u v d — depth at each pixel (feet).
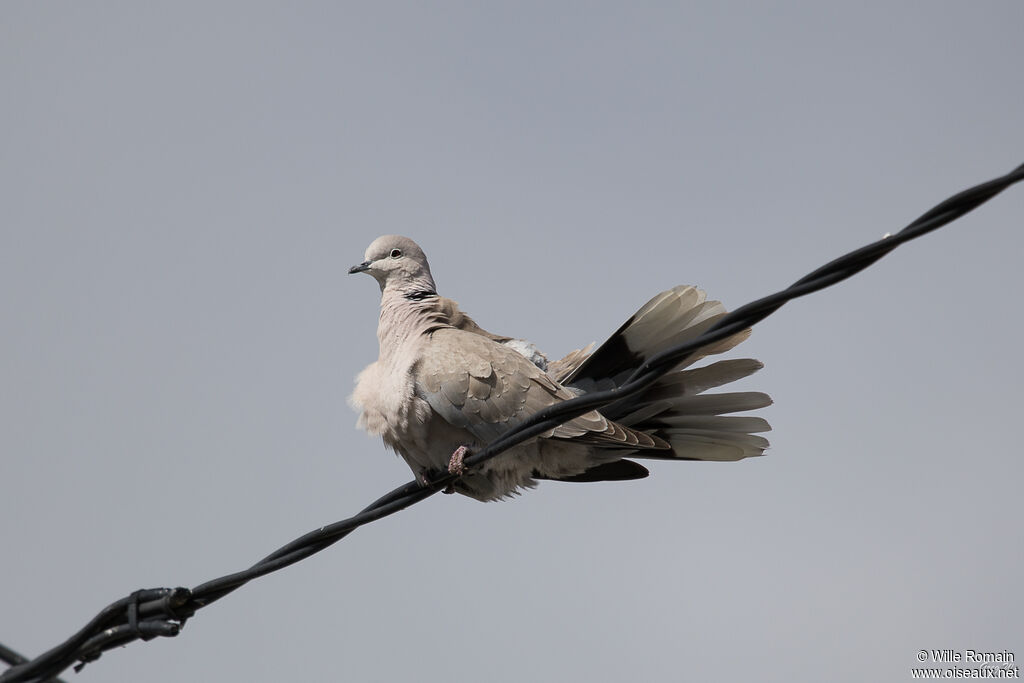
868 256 24.86
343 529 30.30
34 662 27.68
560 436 37.17
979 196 23.45
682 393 37.91
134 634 28.07
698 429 39.70
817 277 25.48
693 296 37.27
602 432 36.76
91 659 28.58
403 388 37.78
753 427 39.34
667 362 27.58
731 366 37.52
